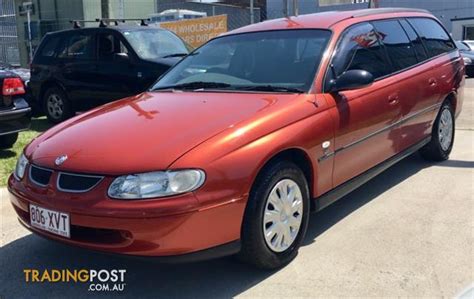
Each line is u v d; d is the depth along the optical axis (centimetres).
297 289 333
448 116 607
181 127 338
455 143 713
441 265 357
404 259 367
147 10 2506
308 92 389
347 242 397
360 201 486
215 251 315
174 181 299
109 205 299
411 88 502
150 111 380
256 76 423
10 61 2416
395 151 491
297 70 412
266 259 343
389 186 527
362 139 429
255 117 346
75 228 318
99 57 891
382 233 412
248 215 328
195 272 360
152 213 293
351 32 454
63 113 946
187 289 339
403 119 493
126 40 868
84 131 360
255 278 349
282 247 355
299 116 365
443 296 318
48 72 952
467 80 1828
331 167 394
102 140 337
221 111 359
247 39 471
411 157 633
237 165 318
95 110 421
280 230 351
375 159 457
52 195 322
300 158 375
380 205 474
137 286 347
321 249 387
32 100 999
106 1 1477
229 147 319
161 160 305
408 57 526
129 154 314
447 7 3891
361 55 453
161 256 302
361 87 392
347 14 483
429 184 529
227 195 312
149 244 298
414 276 343
